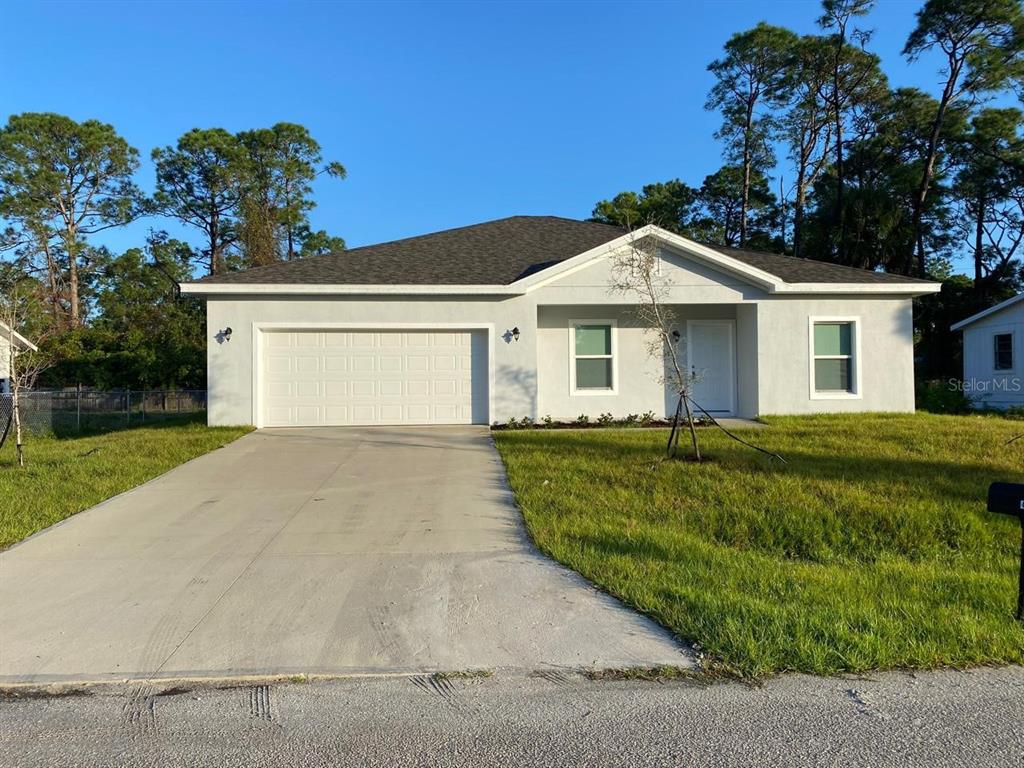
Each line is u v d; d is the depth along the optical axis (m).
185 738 3.28
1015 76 30.00
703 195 41.69
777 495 7.60
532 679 3.85
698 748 3.15
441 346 14.31
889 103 34.50
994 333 23.31
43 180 41.22
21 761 3.09
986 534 6.50
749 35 35.16
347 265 15.05
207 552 6.07
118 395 21.47
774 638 4.20
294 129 45.47
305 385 14.08
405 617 4.67
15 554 6.01
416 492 8.30
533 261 15.54
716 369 15.90
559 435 12.58
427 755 3.12
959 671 3.93
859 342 15.06
